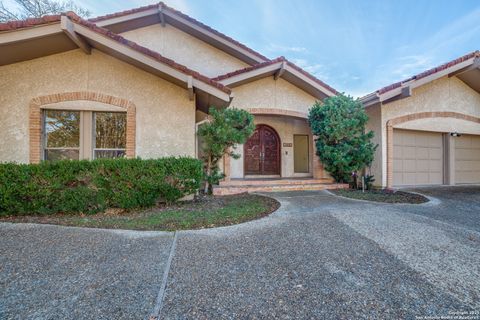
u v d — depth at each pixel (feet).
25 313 7.36
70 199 19.56
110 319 7.09
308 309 7.63
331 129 32.35
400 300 8.13
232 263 10.79
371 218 18.28
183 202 24.41
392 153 35.50
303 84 36.19
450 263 10.87
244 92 35.60
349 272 10.02
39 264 10.59
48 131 24.90
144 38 38.86
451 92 38.52
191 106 26.55
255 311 7.52
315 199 26.40
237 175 40.91
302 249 12.39
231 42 38.73
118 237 14.10
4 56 22.45
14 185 18.66
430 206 22.90
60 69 24.59
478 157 41.57
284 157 42.78
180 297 8.21
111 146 26.04
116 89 25.49
